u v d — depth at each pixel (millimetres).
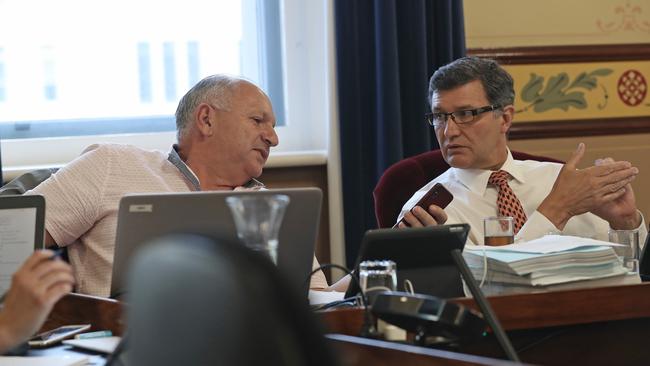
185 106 3922
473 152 4090
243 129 3854
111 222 3680
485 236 3094
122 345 1745
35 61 5148
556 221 3887
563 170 3994
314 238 2607
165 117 5336
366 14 5105
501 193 4129
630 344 2605
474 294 2066
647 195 5742
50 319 2756
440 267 2631
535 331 2527
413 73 5117
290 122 5488
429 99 4254
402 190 4320
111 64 5254
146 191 3742
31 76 5148
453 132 4059
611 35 5695
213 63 5402
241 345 1157
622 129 5691
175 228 2652
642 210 5742
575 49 5621
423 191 4238
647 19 5746
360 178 5070
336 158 5105
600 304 2496
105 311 2641
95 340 2500
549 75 5602
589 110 5656
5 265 2717
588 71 5652
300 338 1142
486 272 2670
